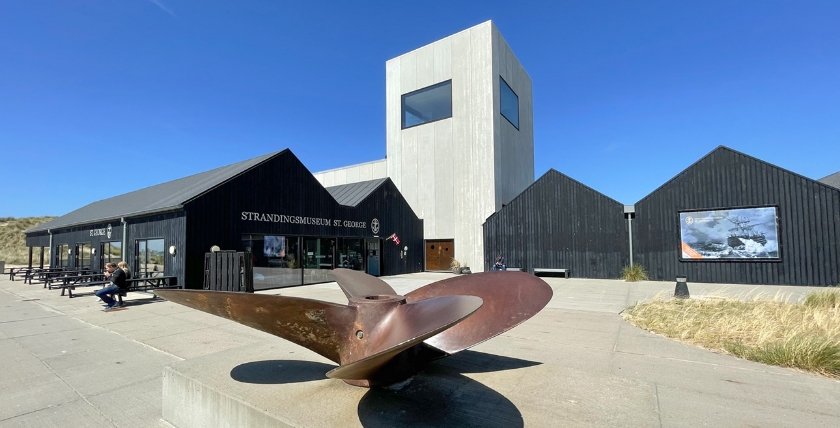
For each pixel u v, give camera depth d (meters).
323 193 16.92
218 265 12.14
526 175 25.69
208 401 3.41
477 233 20.47
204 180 15.84
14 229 43.69
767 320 6.54
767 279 13.59
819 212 12.97
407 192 23.20
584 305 9.51
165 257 12.69
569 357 5.11
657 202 15.66
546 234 17.95
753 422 3.04
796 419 3.11
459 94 21.48
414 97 23.38
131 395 4.30
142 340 6.50
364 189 20.31
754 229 13.88
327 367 4.03
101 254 16.78
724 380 4.09
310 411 2.98
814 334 5.49
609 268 16.42
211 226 12.68
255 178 14.18
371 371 2.90
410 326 2.83
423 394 3.36
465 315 2.31
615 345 5.71
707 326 6.56
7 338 6.80
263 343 5.05
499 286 3.94
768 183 13.78
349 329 3.30
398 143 23.77
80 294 12.84
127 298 11.57
